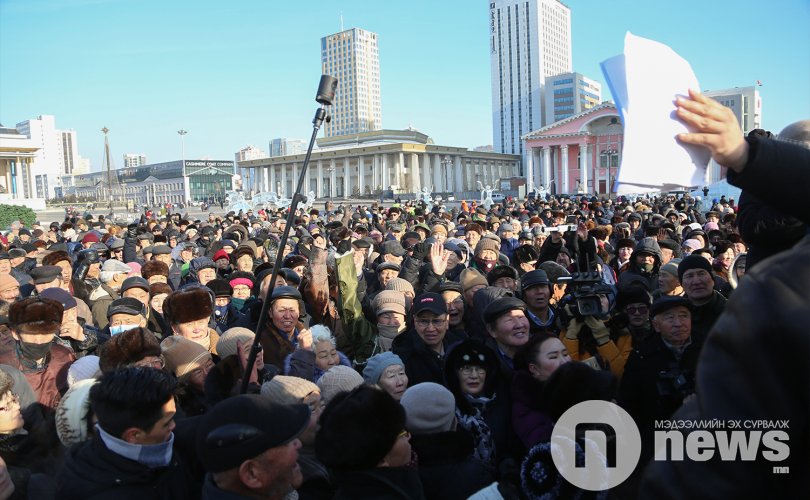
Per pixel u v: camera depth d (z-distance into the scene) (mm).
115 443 2432
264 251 11734
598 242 8914
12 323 4059
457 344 3516
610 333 4648
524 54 151500
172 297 4473
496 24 154500
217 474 2164
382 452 2352
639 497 1143
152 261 7812
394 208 23656
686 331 3680
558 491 2803
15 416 3266
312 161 111125
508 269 6086
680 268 4453
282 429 2166
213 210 64750
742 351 983
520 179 81000
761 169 1159
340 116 176625
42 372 4062
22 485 2936
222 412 2205
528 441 3086
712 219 15484
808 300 954
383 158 103625
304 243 10883
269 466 2148
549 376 3113
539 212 22625
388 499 2316
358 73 174000
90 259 8953
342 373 3527
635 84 1248
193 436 2721
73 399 2949
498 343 4223
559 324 4938
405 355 4410
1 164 64125
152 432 2463
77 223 20141
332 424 2396
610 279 7109
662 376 3656
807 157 1179
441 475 2766
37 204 62656
